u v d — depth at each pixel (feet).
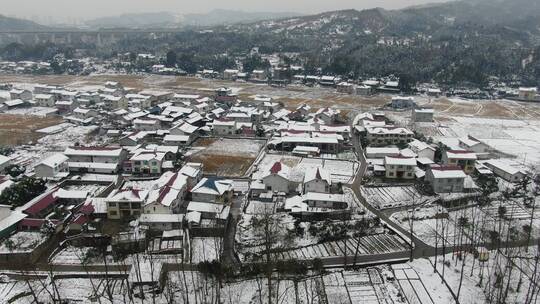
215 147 369.71
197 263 194.18
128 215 232.73
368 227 227.20
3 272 186.70
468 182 286.46
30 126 426.92
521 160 353.51
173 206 234.58
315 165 326.44
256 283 182.09
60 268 189.57
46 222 218.59
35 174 285.84
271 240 208.64
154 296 169.68
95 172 302.04
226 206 240.12
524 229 226.99
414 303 170.40
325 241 215.51
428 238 218.18
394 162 296.92
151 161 298.35
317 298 173.37
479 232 222.89
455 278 185.68
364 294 176.14
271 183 266.98
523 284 180.04
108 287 169.58
